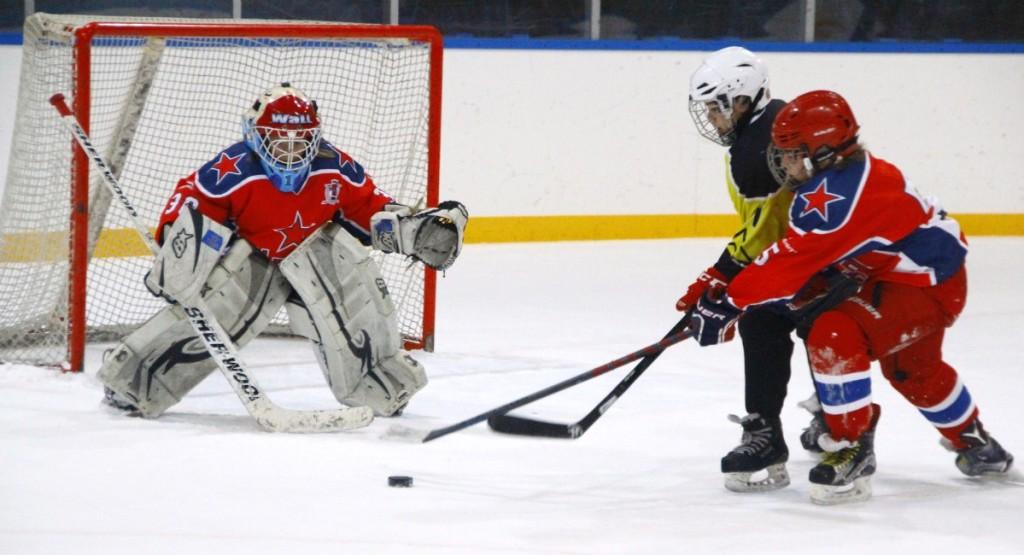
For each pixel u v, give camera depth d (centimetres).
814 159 1112
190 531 1068
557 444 1404
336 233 1499
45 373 1694
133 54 2372
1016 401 1661
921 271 1161
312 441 1390
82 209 1683
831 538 1086
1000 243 3347
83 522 1088
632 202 3262
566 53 3147
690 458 1356
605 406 1278
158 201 2466
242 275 1479
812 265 1120
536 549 1041
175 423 1459
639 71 3212
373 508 1145
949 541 1084
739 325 1217
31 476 1227
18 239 1847
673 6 3288
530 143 3158
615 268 2848
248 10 2992
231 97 2516
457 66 3066
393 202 1534
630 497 1202
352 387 1513
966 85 3400
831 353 1159
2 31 2803
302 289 1475
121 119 1947
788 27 3353
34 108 1822
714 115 1219
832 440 1179
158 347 1458
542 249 3100
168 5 2923
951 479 1284
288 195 1454
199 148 2511
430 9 3120
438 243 1488
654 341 2081
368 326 1499
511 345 2025
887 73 3356
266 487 1204
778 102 1220
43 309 1836
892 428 1505
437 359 1903
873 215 1108
